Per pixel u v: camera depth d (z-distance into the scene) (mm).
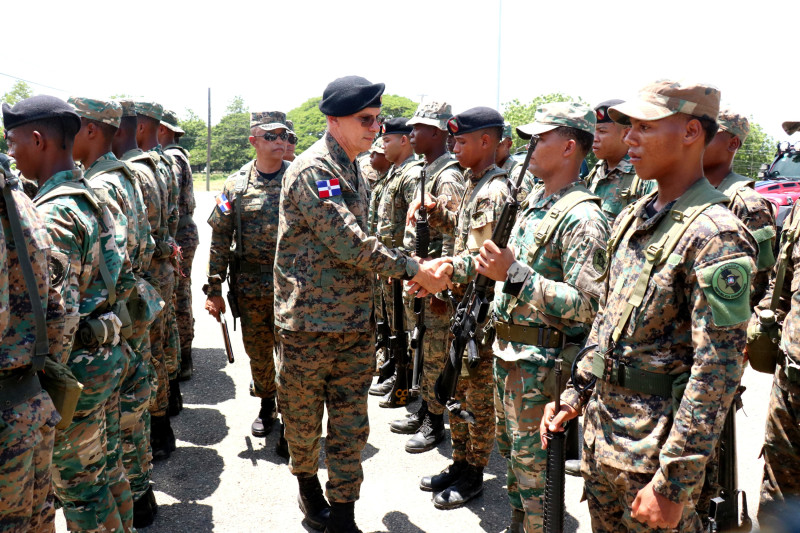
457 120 3652
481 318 2895
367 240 3000
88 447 2609
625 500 2078
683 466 1833
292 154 5297
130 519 2955
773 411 3016
